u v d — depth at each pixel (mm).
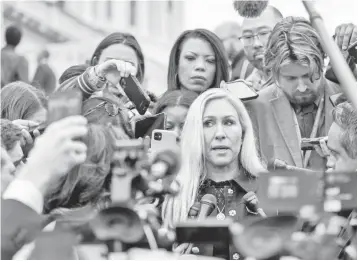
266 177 2965
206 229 2908
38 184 2479
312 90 3965
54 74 5031
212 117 3564
